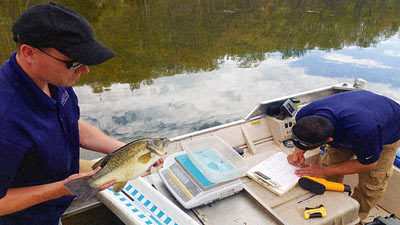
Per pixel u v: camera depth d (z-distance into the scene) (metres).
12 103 1.22
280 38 25.52
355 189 3.03
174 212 1.80
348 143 2.35
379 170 2.72
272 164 2.70
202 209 2.07
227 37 25.08
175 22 29.36
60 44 1.17
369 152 2.28
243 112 10.27
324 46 23.05
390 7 43.03
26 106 1.27
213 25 29.09
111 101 11.25
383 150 2.67
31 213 1.59
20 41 1.16
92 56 1.24
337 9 40.62
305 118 2.35
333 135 2.38
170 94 12.23
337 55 20.05
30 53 1.19
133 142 1.54
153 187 2.08
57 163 1.49
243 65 17.69
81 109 10.37
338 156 2.98
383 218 2.08
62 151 1.52
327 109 2.41
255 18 33.25
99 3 32.47
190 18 31.50
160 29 26.20
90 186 1.40
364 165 2.42
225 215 2.02
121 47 20.31
